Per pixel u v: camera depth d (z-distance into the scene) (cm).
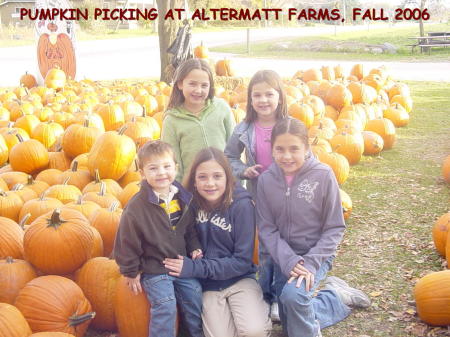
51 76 1415
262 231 372
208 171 356
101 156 581
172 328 346
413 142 945
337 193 362
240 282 370
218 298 363
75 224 385
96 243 412
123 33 5338
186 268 350
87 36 4812
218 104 474
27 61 2705
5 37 4875
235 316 358
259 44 3662
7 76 2050
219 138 469
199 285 363
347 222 581
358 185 709
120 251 342
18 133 677
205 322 361
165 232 349
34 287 348
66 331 341
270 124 432
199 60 453
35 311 340
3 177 593
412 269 464
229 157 442
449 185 694
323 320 378
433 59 2691
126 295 355
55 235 374
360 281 447
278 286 376
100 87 1284
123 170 595
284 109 428
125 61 2633
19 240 402
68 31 1552
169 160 344
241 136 433
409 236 534
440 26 6012
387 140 888
